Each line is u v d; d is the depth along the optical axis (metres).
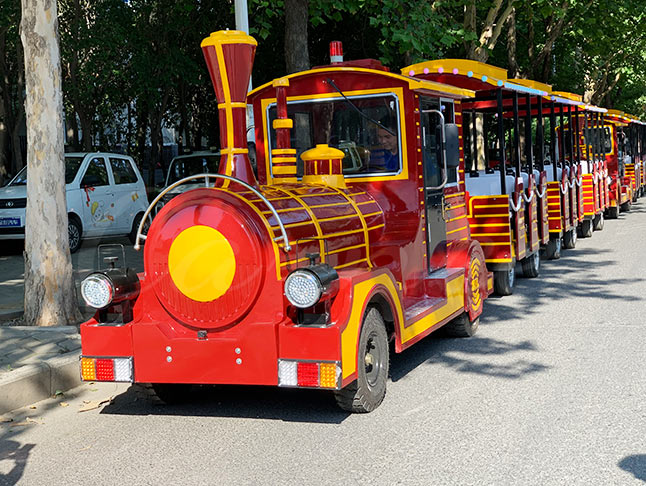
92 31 21.70
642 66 36.22
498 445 4.93
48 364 6.55
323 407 5.90
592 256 13.77
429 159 7.48
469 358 7.23
